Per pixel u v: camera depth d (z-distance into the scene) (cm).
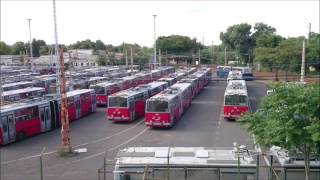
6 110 3666
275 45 11238
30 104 4044
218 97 6800
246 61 13438
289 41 9519
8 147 3566
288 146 1755
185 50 14888
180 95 4872
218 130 4116
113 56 13662
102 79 7475
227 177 1828
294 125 1703
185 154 1939
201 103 6091
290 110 1731
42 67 11275
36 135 4084
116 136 3919
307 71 8306
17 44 16388
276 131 1722
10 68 10750
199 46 15100
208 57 14562
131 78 7244
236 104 4569
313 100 1686
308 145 1700
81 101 5069
